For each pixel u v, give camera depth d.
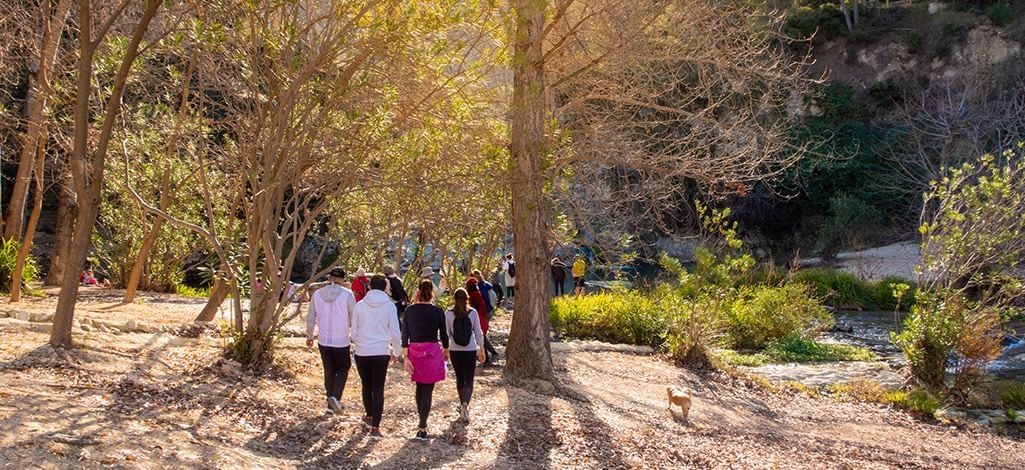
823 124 43.25
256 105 8.64
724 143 13.97
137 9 11.30
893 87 43.78
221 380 7.91
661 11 11.08
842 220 39.16
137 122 11.20
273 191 9.01
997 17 43.12
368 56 8.20
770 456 8.53
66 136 13.48
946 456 9.55
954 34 43.56
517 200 10.26
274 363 9.14
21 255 12.23
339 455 6.35
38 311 10.42
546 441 7.75
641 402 10.81
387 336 7.11
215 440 5.96
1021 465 9.41
